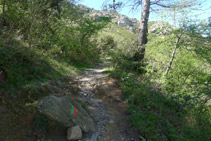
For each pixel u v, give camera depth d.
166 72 7.16
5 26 5.79
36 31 7.05
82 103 5.01
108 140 3.78
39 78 4.96
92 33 14.28
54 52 8.71
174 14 6.75
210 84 5.44
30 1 6.44
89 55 14.55
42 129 3.26
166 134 4.18
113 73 7.93
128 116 4.86
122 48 10.35
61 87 5.45
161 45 7.22
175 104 5.62
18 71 4.34
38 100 3.92
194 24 6.39
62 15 10.81
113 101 5.75
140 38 9.73
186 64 6.95
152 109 5.20
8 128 2.94
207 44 6.38
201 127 4.81
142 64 8.78
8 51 4.36
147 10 9.55
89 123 4.11
